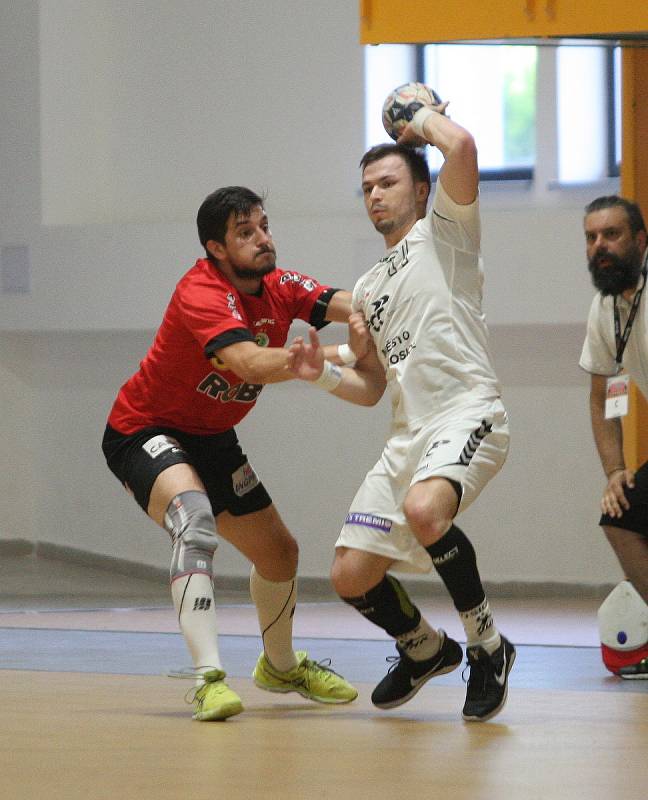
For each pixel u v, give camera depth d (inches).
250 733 361.1
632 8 527.5
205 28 960.9
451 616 745.6
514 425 851.4
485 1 546.9
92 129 1003.3
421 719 389.7
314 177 931.3
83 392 1007.6
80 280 966.4
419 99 397.4
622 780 299.1
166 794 283.0
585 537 837.8
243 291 404.5
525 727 373.4
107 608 779.4
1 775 303.4
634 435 611.8
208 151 962.7
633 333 500.1
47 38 981.2
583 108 874.1
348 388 394.3
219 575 919.0
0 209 1011.3
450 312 383.6
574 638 634.8
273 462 913.5
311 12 927.7
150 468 399.9
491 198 897.5
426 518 366.0
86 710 401.1
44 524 1050.7
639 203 609.0
